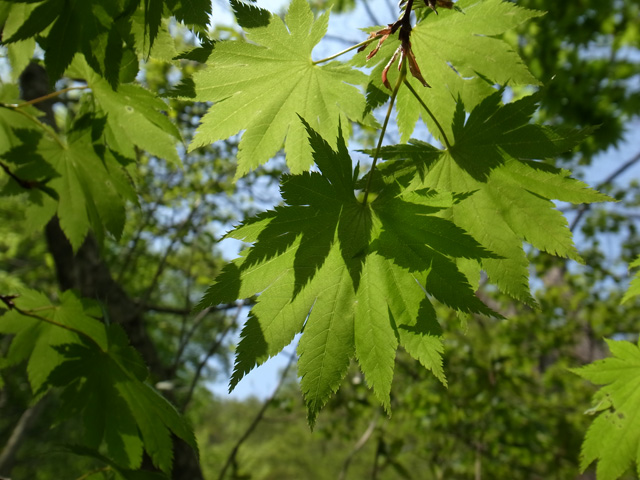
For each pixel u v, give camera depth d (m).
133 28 0.20
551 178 0.18
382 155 0.19
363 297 0.18
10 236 1.09
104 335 0.26
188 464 0.48
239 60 0.21
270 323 0.18
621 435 0.24
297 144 0.23
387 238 0.18
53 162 0.27
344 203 0.18
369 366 0.18
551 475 0.90
